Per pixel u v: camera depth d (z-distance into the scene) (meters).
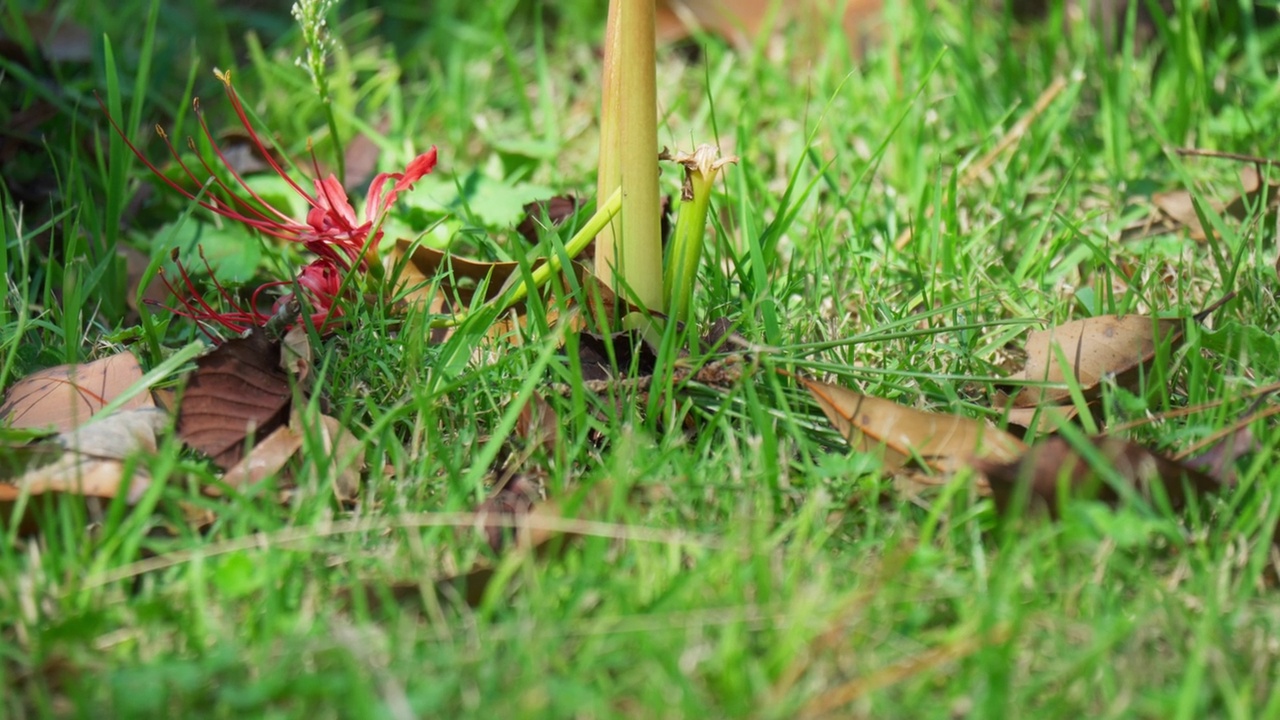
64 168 1.20
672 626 0.89
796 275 1.09
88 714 0.88
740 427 1.00
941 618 0.92
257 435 0.99
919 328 1.08
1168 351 1.01
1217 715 0.88
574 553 0.93
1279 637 0.90
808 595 0.90
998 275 1.14
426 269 1.09
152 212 1.19
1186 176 1.13
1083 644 0.90
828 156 1.25
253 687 0.87
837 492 0.97
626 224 1.02
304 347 1.00
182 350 1.00
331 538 0.95
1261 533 0.94
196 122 1.27
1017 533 0.94
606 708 0.87
